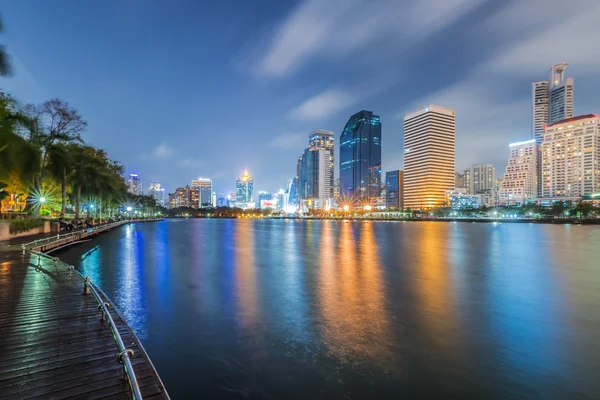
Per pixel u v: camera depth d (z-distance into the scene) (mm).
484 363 12516
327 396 10336
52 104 56406
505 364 12461
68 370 8227
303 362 12469
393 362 12523
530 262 39031
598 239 78438
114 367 8430
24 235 45562
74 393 7266
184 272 30094
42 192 65562
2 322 11484
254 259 39719
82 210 122312
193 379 11258
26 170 39812
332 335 15062
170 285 24578
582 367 12242
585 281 27625
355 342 14336
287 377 11414
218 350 13461
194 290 23125
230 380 11211
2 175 37500
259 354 13109
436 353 13297
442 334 15266
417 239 76750
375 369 12000
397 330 15727
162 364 12266
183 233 89312
